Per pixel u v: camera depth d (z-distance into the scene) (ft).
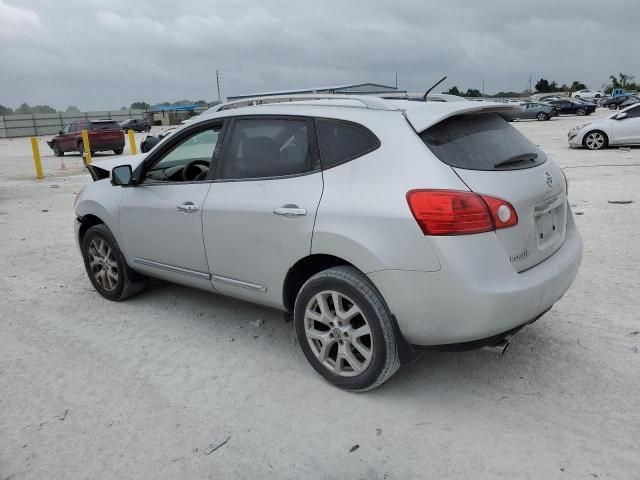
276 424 10.01
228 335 13.85
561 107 144.25
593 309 14.32
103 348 13.39
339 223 10.05
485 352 12.28
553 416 9.87
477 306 9.10
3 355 13.20
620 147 54.60
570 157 48.37
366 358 10.30
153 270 14.76
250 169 12.00
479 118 11.06
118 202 15.10
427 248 9.18
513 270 9.48
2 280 19.24
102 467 9.04
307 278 11.68
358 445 9.33
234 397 10.96
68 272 19.97
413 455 9.02
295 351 12.84
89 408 10.75
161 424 10.14
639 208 25.75
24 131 196.24
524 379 11.14
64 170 61.00
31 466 9.12
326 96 11.61
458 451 9.07
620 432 9.34
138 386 11.53
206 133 13.24
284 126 11.52
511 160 10.33
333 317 10.74
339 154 10.56
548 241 10.71
